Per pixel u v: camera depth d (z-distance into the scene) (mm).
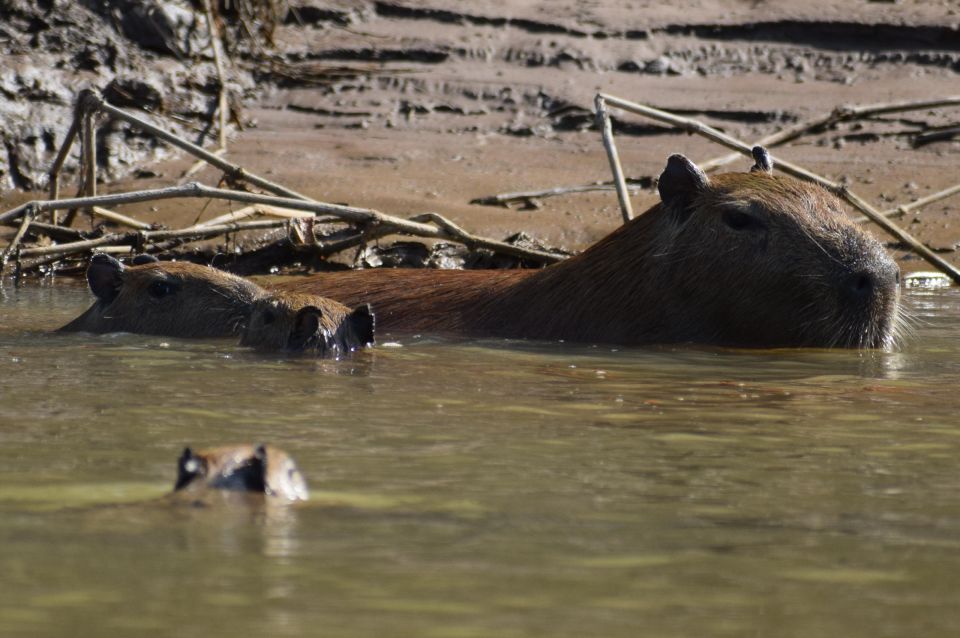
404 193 32781
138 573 6207
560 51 42250
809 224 17922
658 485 8641
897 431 10930
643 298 18719
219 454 7781
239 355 16000
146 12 39156
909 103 28875
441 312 19781
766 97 39875
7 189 33688
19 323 20062
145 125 26312
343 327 16875
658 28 43625
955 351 17453
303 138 37375
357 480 8547
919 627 5746
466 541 7039
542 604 5977
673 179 18797
